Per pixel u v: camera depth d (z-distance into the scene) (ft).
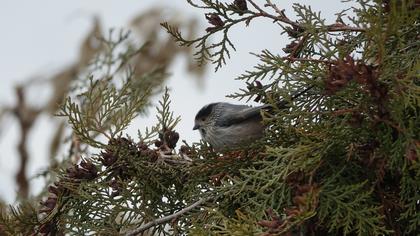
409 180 28.04
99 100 37.06
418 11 26.48
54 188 33.91
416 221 28.27
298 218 25.35
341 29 30.17
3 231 33.55
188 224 32.32
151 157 34.32
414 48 28.86
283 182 28.81
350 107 29.22
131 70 49.01
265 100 32.45
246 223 27.27
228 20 33.04
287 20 31.99
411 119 26.91
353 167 29.35
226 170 32.40
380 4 26.58
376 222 28.12
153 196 34.09
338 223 28.53
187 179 33.83
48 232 33.99
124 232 32.76
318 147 28.35
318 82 28.37
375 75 26.30
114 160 33.94
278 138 31.19
